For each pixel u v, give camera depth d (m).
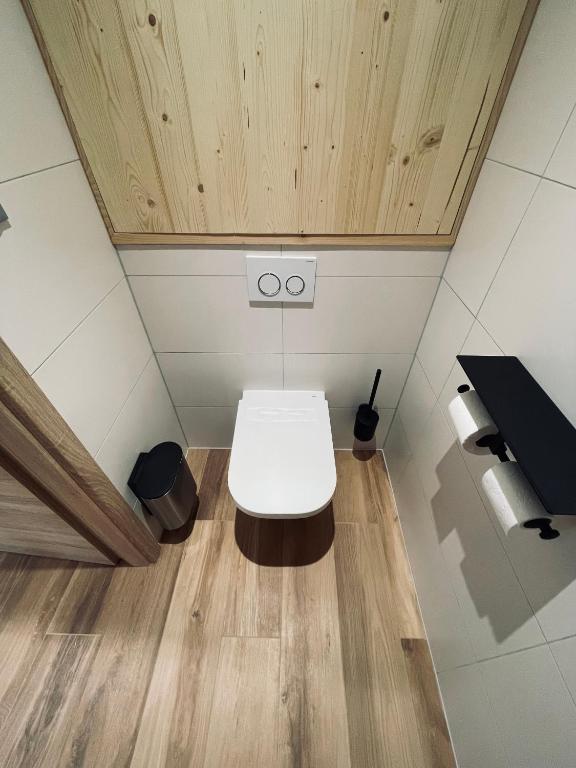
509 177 0.71
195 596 1.20
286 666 1.05
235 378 1.37
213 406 1.50
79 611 1.16
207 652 1.08
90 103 0.73
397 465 1.47
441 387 1.04
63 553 1.22
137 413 1.17
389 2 0.62
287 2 0.62
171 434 1.50
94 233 0.88
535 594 0.63
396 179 0.84
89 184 0.85
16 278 0.65
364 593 1.21
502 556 0.73
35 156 0.68
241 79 0.71
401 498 1.40
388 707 0.99
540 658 0.61
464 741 0.86
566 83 0.55
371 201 0.88
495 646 0.75
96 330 0.92
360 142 0.79
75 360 0.83
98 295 0.92
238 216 0.91
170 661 1.06
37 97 0.67
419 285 1.06
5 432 0.64
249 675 1.04
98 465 0.93
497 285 0.76
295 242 0.96
